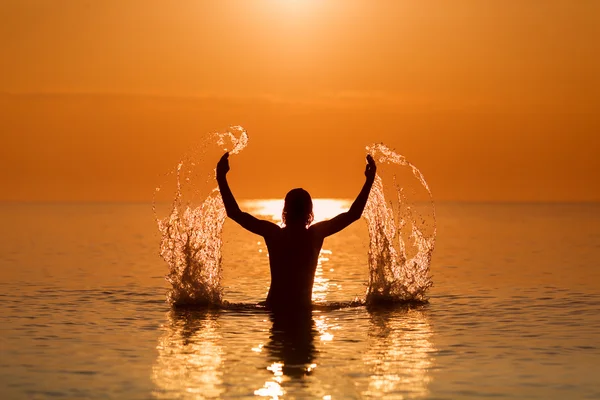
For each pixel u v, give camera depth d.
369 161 9.62
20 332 8.06
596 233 33.50
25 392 5.73
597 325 8.57
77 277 13.65
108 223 46.84
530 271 15.22
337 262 17.75
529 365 6.62
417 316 9.18
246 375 6.22
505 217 68.62
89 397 5.59
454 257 19.30
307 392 5.72
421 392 5.76
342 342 7.56
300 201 9.59
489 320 8.89
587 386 5.94
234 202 9.57
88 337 7.79
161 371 6.36
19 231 33.91
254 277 13.80
